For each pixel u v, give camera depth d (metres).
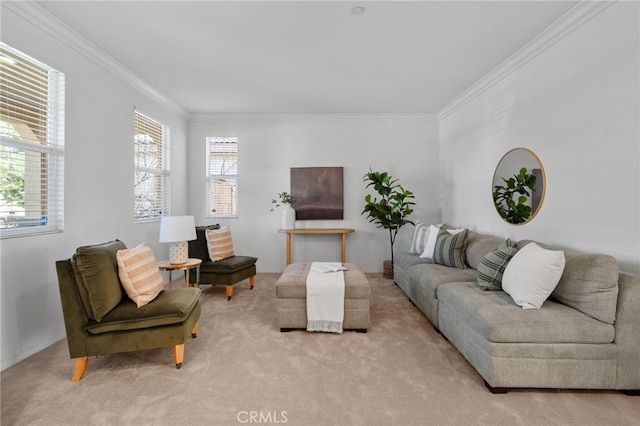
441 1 2.21
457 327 2.32
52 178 2.52
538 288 2.01
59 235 2.54
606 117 2.15
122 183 3.35
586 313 1.91
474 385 1.95
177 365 2.13
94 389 1.90
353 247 5.13
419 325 2.92
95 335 2.01
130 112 3.49
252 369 2.13
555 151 2.62
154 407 1.73
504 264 2.39
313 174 5.09
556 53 2.59
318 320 2.73
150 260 2.42
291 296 2.77
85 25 2.50
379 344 2.53
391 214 4.53
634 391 1.83
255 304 3.53
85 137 2.80
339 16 2.39
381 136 5.10
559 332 1.83
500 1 2.21
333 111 4.93
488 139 3.63
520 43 2.80
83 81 2.78
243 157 5.10
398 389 1.91
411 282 3.47
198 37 2.70
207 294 3.91
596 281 1.88
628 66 2.00
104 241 3.06
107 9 2.29
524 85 3.00
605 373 1.82
